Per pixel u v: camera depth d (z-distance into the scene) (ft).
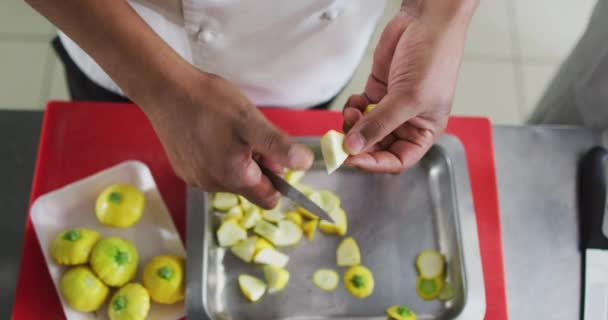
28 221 2.55
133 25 1.77
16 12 5.01
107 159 2.74
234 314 2.35
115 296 2.34
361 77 4.86
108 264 2.33
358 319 2.35
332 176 2.65
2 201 2.95
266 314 2.35
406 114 1.98
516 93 5.05
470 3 2.06
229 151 1.80
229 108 1.75
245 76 2.65
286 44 2.44
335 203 2.54
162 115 1.83
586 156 2.80
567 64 3.24
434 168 2.68
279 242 2.49
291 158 1.72
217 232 2.49
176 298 2.36
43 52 4.94
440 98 2.05
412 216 2.58
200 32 2.29
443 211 2.59
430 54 2.01
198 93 1.76
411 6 2.19
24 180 3.00
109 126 2.79
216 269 2.43
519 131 2.88
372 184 2.64
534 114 3.73
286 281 2.40
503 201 2.72
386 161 2.27
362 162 2.22
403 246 2.52
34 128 3.07
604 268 2.54
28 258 2.49
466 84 5.06
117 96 2.96
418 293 2.42
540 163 2.81
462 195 2.53
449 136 2.67
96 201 2.57
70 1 1.73
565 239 2.65
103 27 1.74
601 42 2.82
